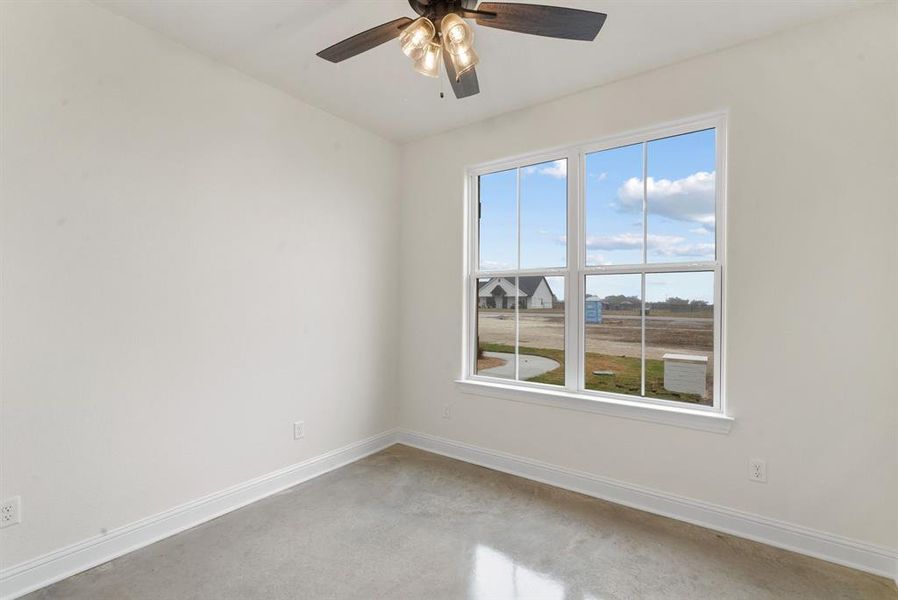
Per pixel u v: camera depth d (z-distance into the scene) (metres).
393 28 1.63
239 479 2.58
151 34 2.18
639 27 2.12
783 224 2.15
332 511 2.52
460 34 1.50
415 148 3.68
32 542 1.81
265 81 2.69
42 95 1.83
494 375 3.30
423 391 3.61
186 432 2.33
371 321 3.50
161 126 2.22
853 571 1.96
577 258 2.88
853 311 2.00
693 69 2.40
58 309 1.88
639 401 2.64
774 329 2.17
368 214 3.46
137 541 2.13
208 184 2.43
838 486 2.03
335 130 3.18
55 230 1.87
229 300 2.53
